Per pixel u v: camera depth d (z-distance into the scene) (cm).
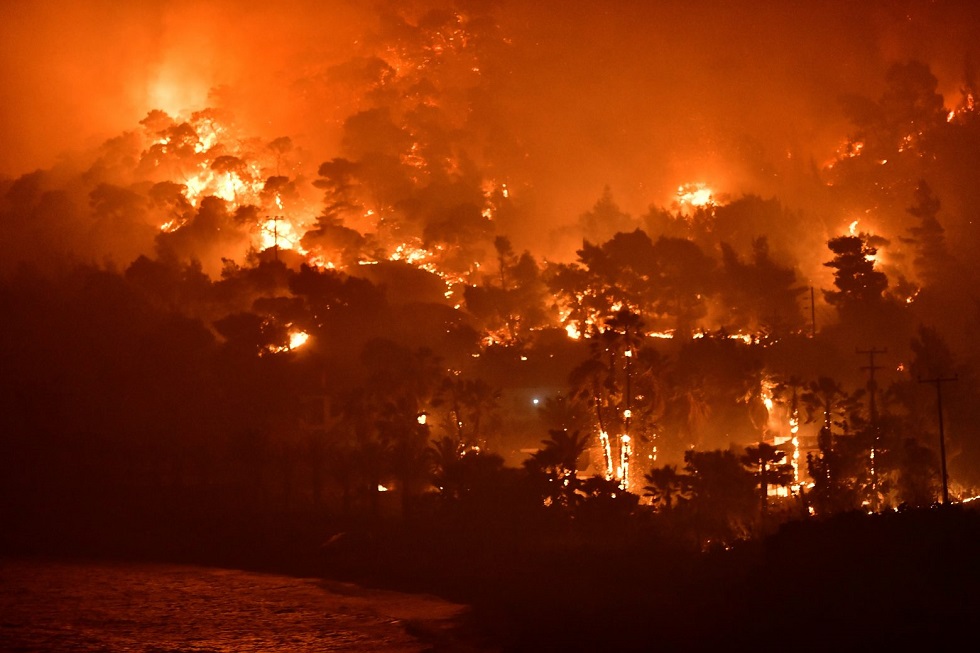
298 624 4453
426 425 6762
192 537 6272
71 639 4169
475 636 4188
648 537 5397
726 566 4644
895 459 5922
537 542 5619
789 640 3309
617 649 3659
